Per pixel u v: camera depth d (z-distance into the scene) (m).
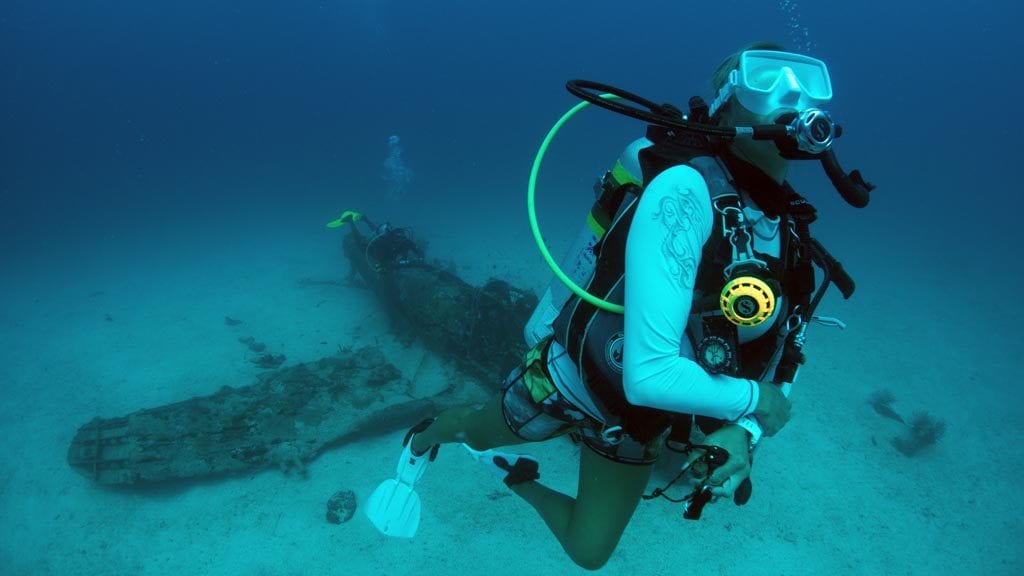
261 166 34.56
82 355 8.99
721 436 1.09
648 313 1.03
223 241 15.92
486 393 6.77
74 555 5.36
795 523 5.72
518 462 1.98
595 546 1.55
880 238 17.88
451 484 5.82
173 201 23.83
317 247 14.61
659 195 1.11
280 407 6.44
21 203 27.03
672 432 1.35
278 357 8.45
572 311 1.42
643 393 1.02
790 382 1.32
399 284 8.20
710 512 5.68
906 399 8.19
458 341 7.12
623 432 1.38
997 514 6.15
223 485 5.94
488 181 24.41
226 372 8.25
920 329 10.58
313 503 5.68
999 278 14.20
